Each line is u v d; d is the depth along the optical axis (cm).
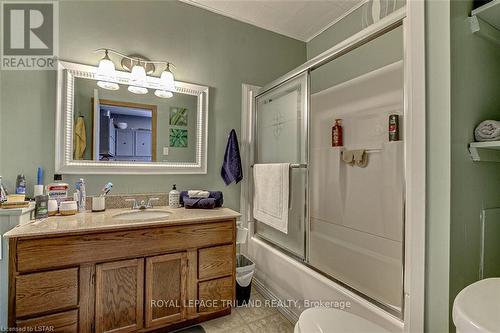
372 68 195
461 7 91
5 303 133
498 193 106
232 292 174
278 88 213
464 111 91
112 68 181
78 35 177
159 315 150
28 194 162
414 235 98
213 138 227
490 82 102
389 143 173
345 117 216
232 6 221
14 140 160
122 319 140
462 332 61
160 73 204
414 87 97
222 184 230
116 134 189
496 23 97
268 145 225
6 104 159
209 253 165
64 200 164
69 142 173
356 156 198
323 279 154
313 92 237
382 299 133
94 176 182
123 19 191
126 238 140
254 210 225
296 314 170
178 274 156
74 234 128
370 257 181
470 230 93
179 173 211
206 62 224
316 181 234
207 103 222
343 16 237
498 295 71
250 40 246
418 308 97
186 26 215
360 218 193
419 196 96
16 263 117
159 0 204
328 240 220
